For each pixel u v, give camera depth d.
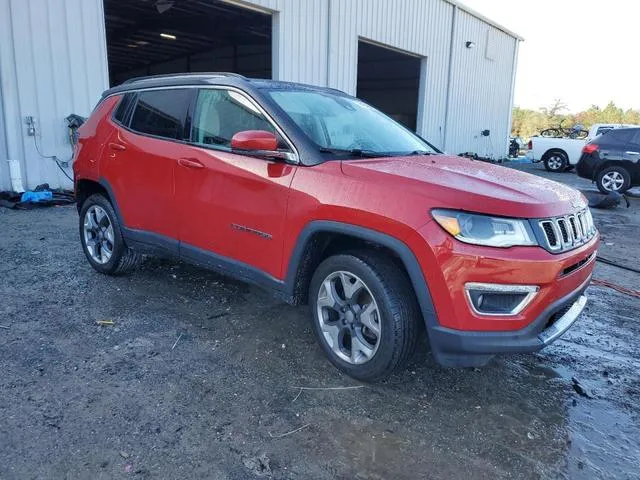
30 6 8.45
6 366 3.13
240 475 2.30
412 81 24.12
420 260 2.66
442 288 2.62
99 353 3.33
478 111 23.33
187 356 3.33
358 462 2.42
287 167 3.23
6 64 8.27
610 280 5.54
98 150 4.57
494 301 2.64
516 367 3.43
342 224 2.92
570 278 2.84
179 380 3.05
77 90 9.21
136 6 15.88
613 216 9.94
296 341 3.58
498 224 2.62
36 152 8.84
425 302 2.69
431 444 2.58
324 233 3.08
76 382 2.98
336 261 3.06
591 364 3.53
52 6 8.71
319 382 3.09
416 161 3.37
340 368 3.14
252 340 3.58
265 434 2.60
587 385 3.24
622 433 2.75
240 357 3.34
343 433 2.63
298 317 3.96
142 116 4.30
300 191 3.11
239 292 4.43
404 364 2.96
